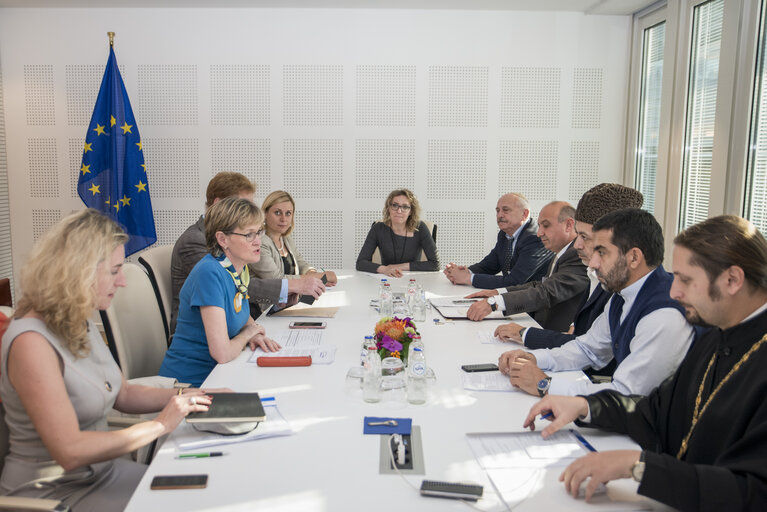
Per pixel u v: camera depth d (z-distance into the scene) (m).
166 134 4.66
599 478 1.15
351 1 4.36
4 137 4.65
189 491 1.18
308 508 1.12
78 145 4.65
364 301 3.01
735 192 3.39
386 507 1.13
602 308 2.23
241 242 2.10
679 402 1.40
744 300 1.22
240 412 1.43
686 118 3.87
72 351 1.42
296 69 4.62
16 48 4.57
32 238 4.74
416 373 1.63
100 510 1.42
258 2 4.41
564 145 4.73
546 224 2.81
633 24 4.57
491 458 1.32
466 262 4.86
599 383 1.77
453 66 4.63
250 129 4.67
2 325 1.55
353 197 4.77
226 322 2.08
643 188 4.56
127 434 1.34
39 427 1.32
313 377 1.84
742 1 3.26
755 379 1.17
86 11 4.54
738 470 1.09
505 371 1.86
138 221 4.46
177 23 4.56
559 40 4.61
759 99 3.22
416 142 4.71
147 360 2.37
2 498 1.22
